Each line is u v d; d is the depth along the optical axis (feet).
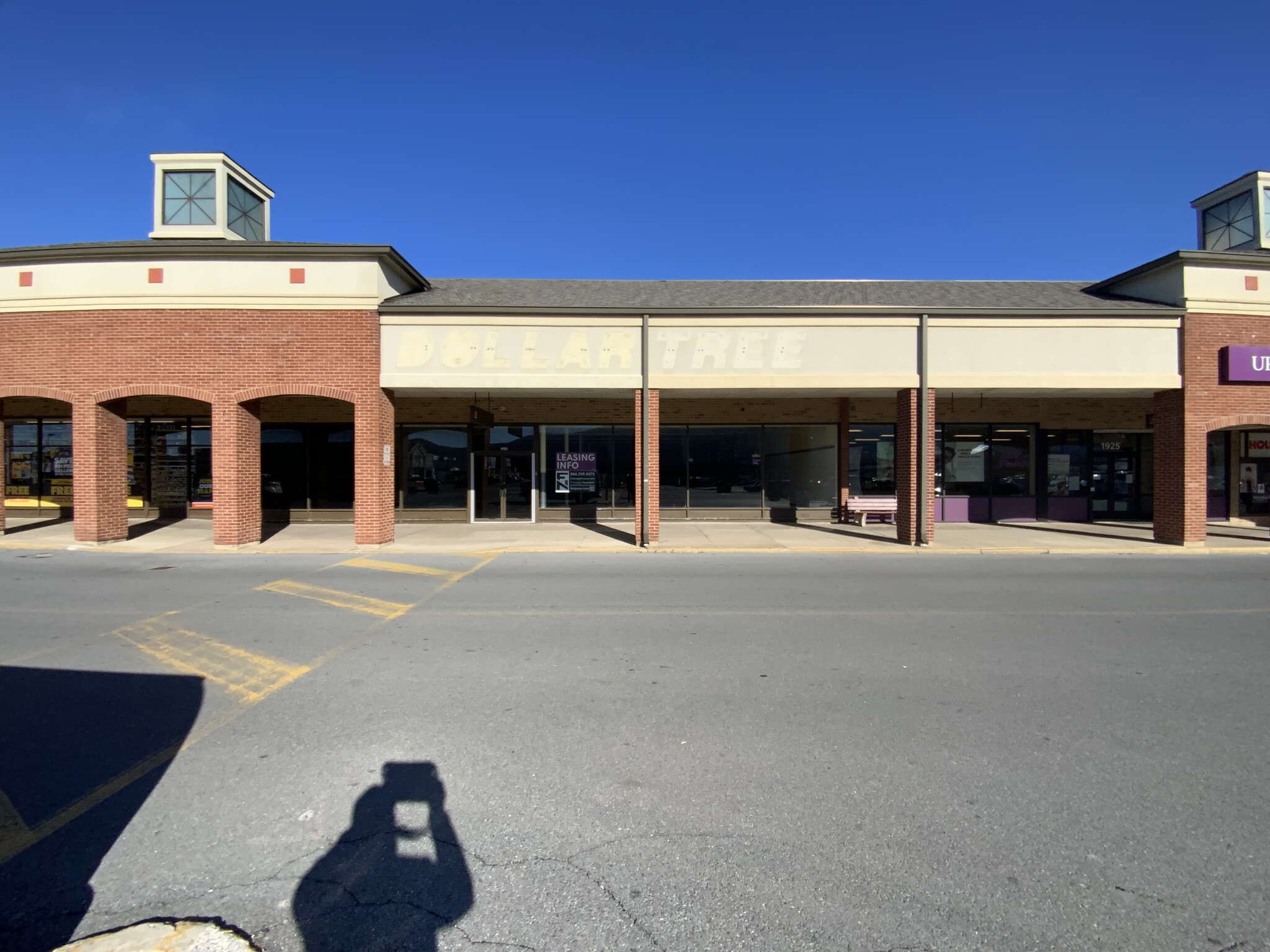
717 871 9.89
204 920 8.87
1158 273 48.57
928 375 46.21
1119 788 12.37
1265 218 55.83
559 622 24.75
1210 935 8.59
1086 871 9.92
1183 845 10.59
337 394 45.68
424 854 10.32
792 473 62.08
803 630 23.53
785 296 55.21
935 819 11.33
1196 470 45.80
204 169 55.98
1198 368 45.80
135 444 61.46
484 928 8.68
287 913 8.98
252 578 34.40
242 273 45.80
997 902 9.20
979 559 41.37
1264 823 11.22
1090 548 44.70
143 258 45.78
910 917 8.90
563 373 46.73
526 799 11.95
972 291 57.82
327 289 45.83
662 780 12.63
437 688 17.56
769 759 13.52
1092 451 63.05
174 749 13.98
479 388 46.68
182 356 45.68
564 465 61.62
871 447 61.57
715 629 23.63
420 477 61.31
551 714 15.81
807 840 10.68
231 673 18.85
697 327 46.75
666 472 61.82
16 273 46.42
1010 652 20.83
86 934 8.61
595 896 9.32
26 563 39.42
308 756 13.65
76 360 46.06
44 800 11.98
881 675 18.60
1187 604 27.86
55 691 17.47
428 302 48.16
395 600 28.76
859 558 41.57
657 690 17.40
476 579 34.01
